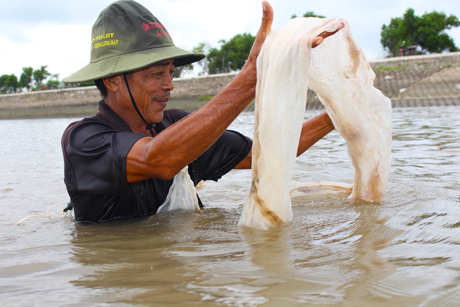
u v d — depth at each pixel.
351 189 2.04
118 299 0.83
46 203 2.38
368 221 1.44
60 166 4.17
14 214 2.06
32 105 35.12
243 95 1.33
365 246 1.15
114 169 1.39
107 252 1.24
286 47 1.33
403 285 0.84
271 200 1.39
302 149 1.80
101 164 1.43
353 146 1.75
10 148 6.47
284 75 1.33
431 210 1.59
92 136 1.48
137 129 1.66
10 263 1.15
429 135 5.61
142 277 0.97
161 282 0.92
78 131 1.55
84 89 36.16
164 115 1.87
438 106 14.95
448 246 1.12
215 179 1.93
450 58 25.06
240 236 1.34
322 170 3.21
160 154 1.30
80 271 1.05
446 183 2.25
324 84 1.63
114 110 1.64
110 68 1.53
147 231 1.49
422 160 3.40
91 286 0.93
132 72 1.53
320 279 0.89
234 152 1.84
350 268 0.96
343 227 1.39
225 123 1.31
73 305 0.82
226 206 2.03
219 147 1.81
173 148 1.29
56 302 0.84
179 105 28.44
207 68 48.56
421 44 43.84
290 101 1.34
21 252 1.28
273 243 1.23
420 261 0.99
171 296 0.83
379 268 0.95
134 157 1.35
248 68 1.34
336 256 1.06
